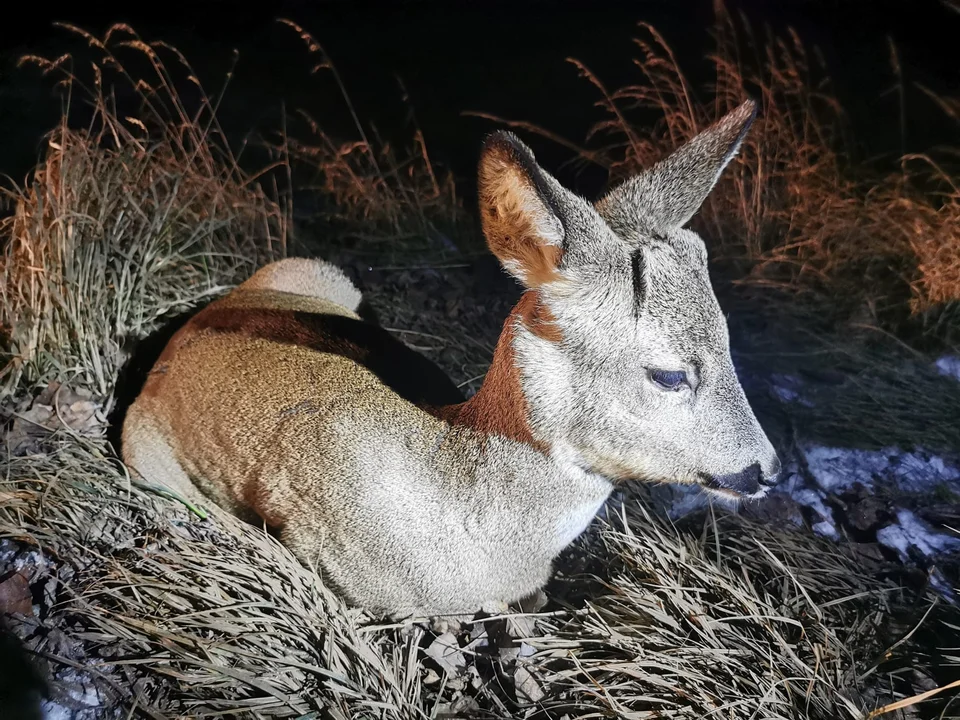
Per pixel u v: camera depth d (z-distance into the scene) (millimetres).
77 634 566
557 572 708
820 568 710
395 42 2561
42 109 1671
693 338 538
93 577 607
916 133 1809
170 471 716
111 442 755
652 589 661
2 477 668
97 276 869
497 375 578
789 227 1344
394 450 609
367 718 555
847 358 1072
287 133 1828
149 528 657
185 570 621
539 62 2373
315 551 630
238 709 542
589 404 551
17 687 532
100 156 980
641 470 569
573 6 2814
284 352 690
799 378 1018
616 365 542
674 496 803
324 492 618
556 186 529
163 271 966
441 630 634
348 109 2047
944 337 1118
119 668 555
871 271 1254
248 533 651
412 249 1304
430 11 2855
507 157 505
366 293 1110
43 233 852
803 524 770
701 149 598
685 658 601
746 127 593
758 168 1415
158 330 893
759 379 1006
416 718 568
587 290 532
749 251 1302
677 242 562
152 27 2477
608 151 1741
